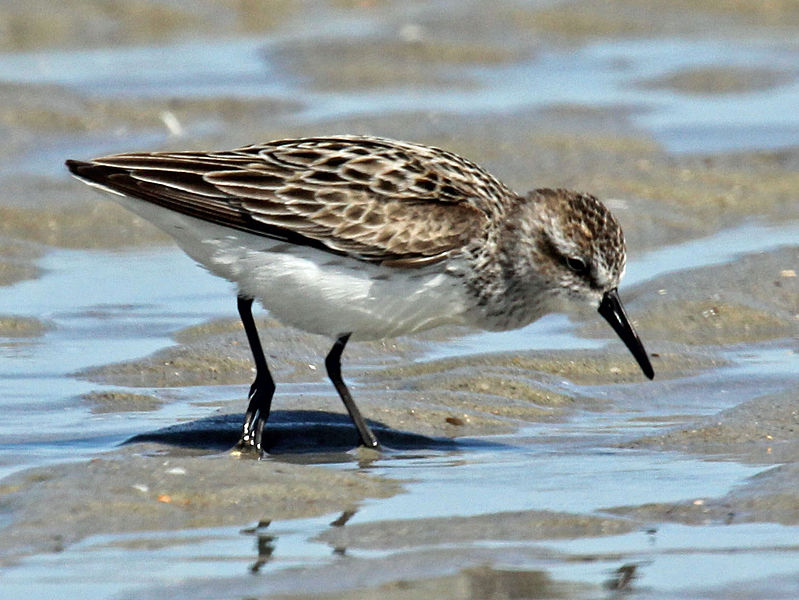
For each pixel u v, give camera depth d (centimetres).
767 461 1150
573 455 1206
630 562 909
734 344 1570
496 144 2408
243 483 1060
